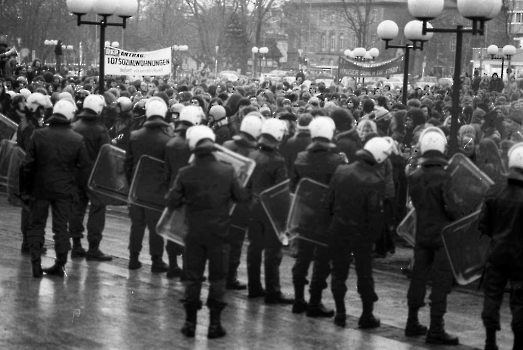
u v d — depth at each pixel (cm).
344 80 4156
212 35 9256
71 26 8344
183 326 1041
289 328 1090
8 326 1041
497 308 1020
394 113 1708
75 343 984
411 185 1073
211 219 1012
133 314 1116
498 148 1455
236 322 1109
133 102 2184
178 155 1254
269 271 1206
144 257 1488
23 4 6856
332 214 1097
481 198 1081
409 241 1116
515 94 2727
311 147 1161
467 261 1056
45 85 2564
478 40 8381
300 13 11056
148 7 10231
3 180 1415
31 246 1281
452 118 1393
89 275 1323
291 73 8106
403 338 1080
